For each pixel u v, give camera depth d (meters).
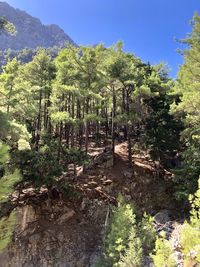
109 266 18.62
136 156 31.88
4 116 10.16
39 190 23.83
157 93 29.23
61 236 22.88
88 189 25.92
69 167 30.00
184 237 9.56
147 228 19.27
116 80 30.09
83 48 29.03
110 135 42.12
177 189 24.70
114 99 30.80
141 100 33.53
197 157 22.67
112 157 29.44
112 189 26.36
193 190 22.12
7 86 26.36
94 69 29.02
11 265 21.42
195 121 20.92
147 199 25.77
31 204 23.95
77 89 27.00
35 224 23.17
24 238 22.34
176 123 28.08
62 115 25.59
